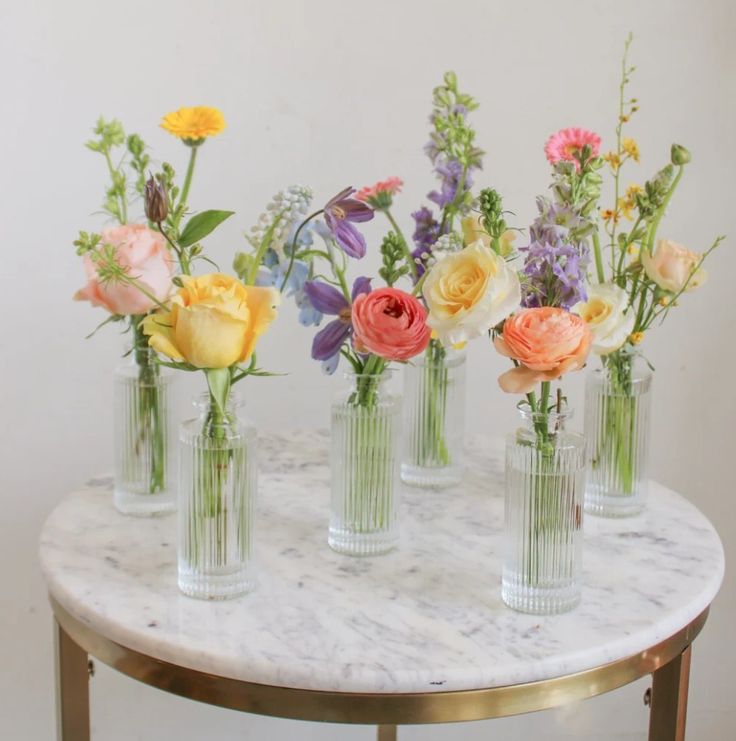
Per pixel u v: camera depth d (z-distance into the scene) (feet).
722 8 5.68
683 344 6.00
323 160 5.68
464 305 3.49
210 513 3.60
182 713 6.08
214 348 3.44
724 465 6.14
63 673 4.11
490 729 6.28
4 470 5.74
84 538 4.15
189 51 5.50
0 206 5.47
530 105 5.73
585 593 3.73
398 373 5.92
